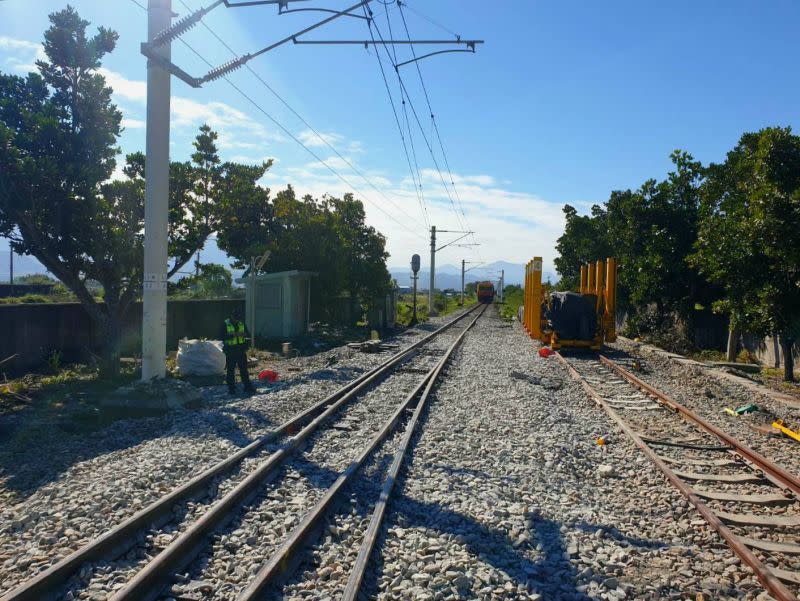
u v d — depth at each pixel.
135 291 14.22
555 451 8.08
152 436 8.54
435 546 5.06
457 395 12.15
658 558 5.06
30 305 13.96
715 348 24.44
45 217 12.77
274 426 9.18
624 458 7.95
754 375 17.20
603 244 34.84
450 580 4.52
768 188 14.59
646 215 25.50
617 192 30.28
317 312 29.11
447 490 6.47
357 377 14.41
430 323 39.84
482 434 8.98
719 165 21.70
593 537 5.45
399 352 20.11
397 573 4.59
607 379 15.08
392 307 37.00
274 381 13.76
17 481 6.68
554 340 21.73
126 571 4.41
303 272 23.22
